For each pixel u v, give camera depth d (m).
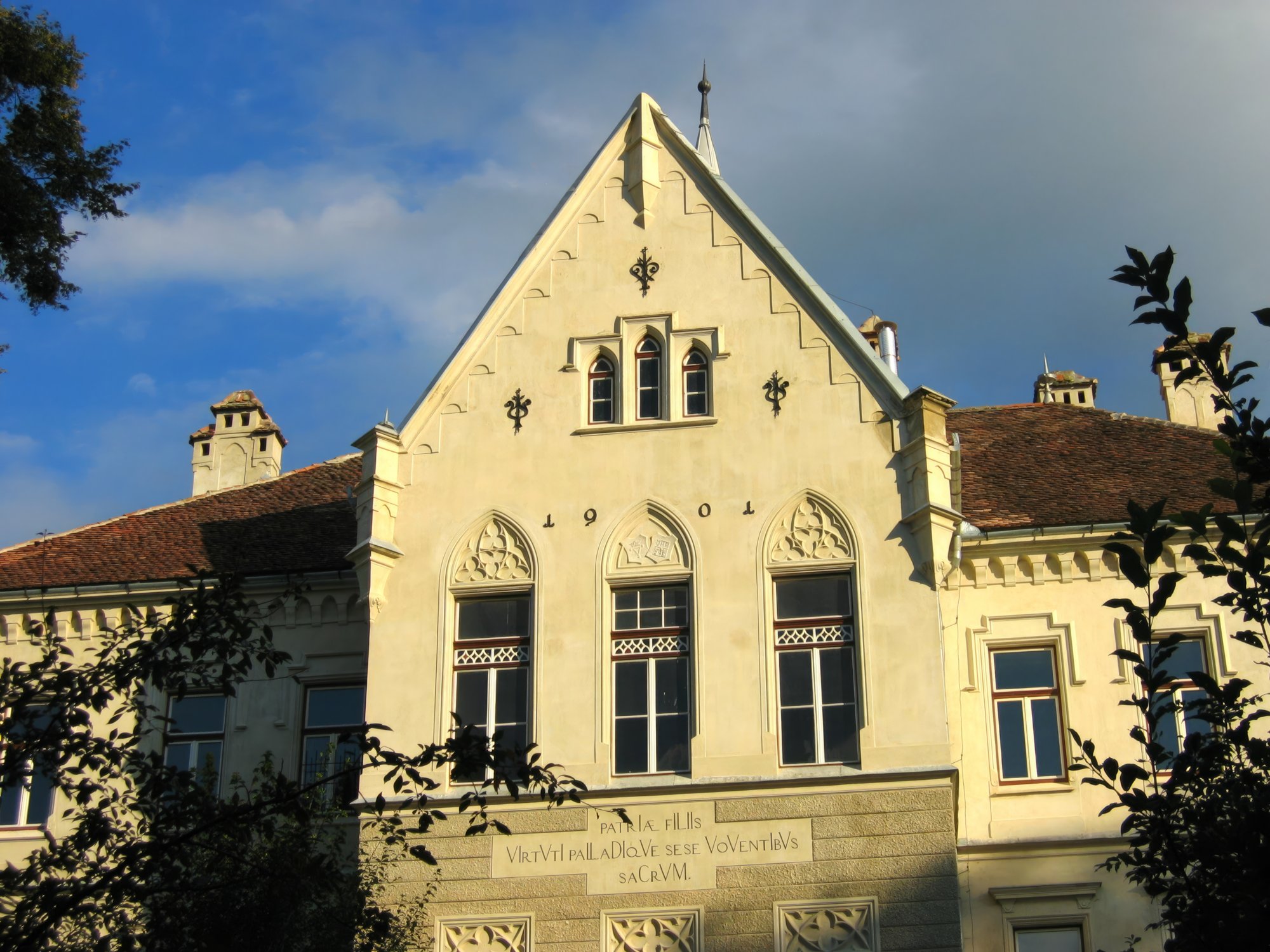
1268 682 25.73
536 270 26.89
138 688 17.84
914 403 24.72
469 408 26.14
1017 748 26.12
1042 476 29.30
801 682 23.70
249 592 28.00
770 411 25.30
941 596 26.97
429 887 23.05
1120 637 26.34
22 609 28.53
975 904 24.94
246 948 18.53
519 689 24.39
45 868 16.95
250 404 36.25
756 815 22.80
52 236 24.11
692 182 27.09
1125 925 24.52
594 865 22.92
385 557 25.23
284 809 17.38
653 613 24.48
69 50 24.70
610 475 25.30
